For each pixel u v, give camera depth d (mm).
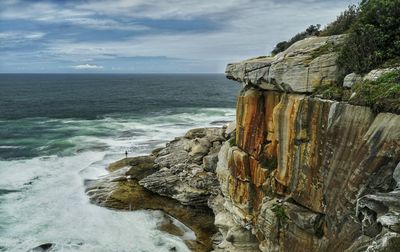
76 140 58750
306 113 15375
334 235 13320
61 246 26359
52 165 44562
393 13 14117
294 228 15625
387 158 11125
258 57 24531
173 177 34625
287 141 16812
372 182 11516
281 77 17359
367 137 11969
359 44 14422
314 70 15766
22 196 34719
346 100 13773
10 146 55250
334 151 13523
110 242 27031
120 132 65562
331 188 13609
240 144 21500
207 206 31844
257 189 20031
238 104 21797
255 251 21078
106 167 42750
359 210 10602
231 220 23250
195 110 99688
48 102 123500
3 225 29078
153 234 28219
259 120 20016
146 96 149125
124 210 31984
